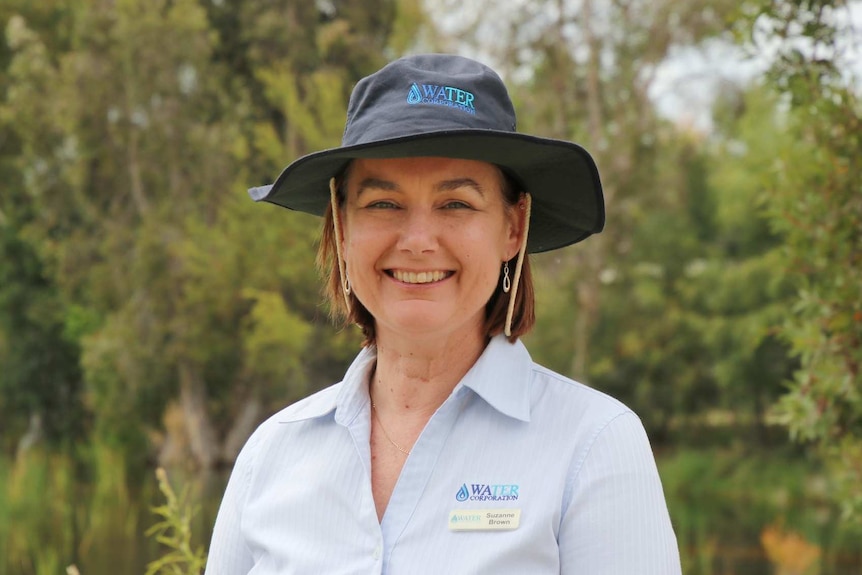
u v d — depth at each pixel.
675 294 22.81
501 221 1.77
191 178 19.44
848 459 3.55
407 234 1.70
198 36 18.95
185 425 19.66
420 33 17.67
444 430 1.73
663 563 1.60
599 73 18.66
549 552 1.61
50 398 21.17
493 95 1.73
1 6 21.95
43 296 21.31
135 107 19.16
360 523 1.73
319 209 2.10
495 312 1.84
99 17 19.06
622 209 19.23
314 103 16.53
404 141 1.60
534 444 1.68
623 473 1.62
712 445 22.36
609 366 21.89
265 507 1.86
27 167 21.47
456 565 1.62
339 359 17.39
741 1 3.60
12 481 12.76
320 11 20.48
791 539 14.13
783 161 3.61
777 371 20.62
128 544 10.57
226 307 17.91
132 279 19.23
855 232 3.51
